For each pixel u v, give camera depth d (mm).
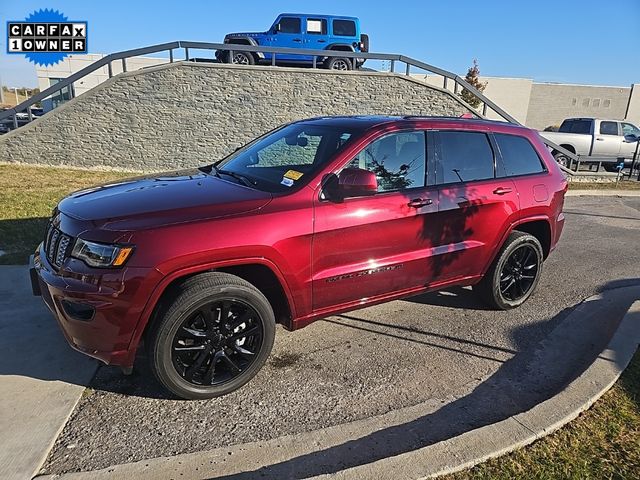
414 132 3910
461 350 3877
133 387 3189
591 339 4109
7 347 3545
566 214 10219
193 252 2832
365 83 15227
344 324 4285
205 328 3010
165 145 14320
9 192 8750
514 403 3154
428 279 4043
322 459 2549
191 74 13945
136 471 2398
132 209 2971
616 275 6035
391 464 2357
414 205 3732
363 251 3539
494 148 4449
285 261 3162
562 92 40375
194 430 2787
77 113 13570
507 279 4656
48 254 3141
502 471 2373
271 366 3533
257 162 3992
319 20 15734
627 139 18297
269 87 14539
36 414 2834
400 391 3258
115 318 2744
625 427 2762
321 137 3816
